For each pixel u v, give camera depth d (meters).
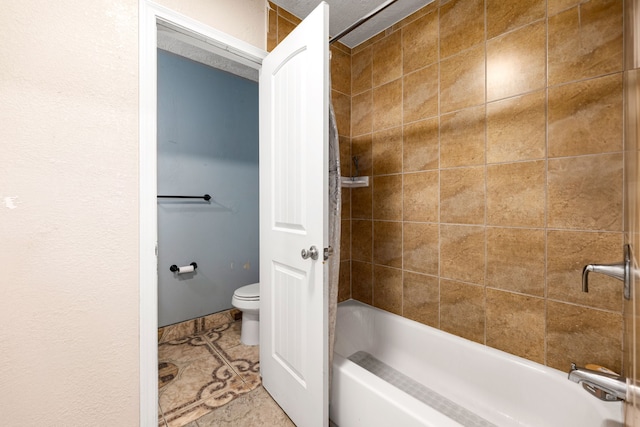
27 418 0.96
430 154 1.66
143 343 1.17
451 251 1.58
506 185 1.36
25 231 0.95
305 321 1.23
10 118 0.92
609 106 1.09
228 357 1.94
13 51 0.92
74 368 1.04
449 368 1.52
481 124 1.44
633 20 0.40
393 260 1.87
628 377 0.44
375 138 1.96
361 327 1.96
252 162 2.71
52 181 0.99
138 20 1.14
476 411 1.38
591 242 1.14
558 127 1.21
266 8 1.58
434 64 1.62
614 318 1.09
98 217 1.07
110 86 1.08
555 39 1.21
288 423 1.34
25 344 0.96
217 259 2.47
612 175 1.09
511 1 1.33
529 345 1.31
